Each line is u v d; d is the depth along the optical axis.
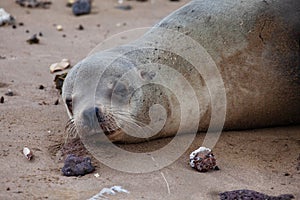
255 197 11.59
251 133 15.04
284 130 15.33
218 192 11.99
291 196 11.81
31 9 27.31
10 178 12.23
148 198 11.62
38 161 13.07
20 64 19.70
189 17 15.11
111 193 11.77
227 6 15.18
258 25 14.98
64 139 14.19
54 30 24.19
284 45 15.02
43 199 11.43
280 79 14.91
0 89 17.36
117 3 28.86
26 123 15.01
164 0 29.55
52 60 20.30
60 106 16.22
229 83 14.52
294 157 13.72
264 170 13.06
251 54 14.78
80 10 26.69
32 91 17.31
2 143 13.83
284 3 15.33
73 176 12.49
